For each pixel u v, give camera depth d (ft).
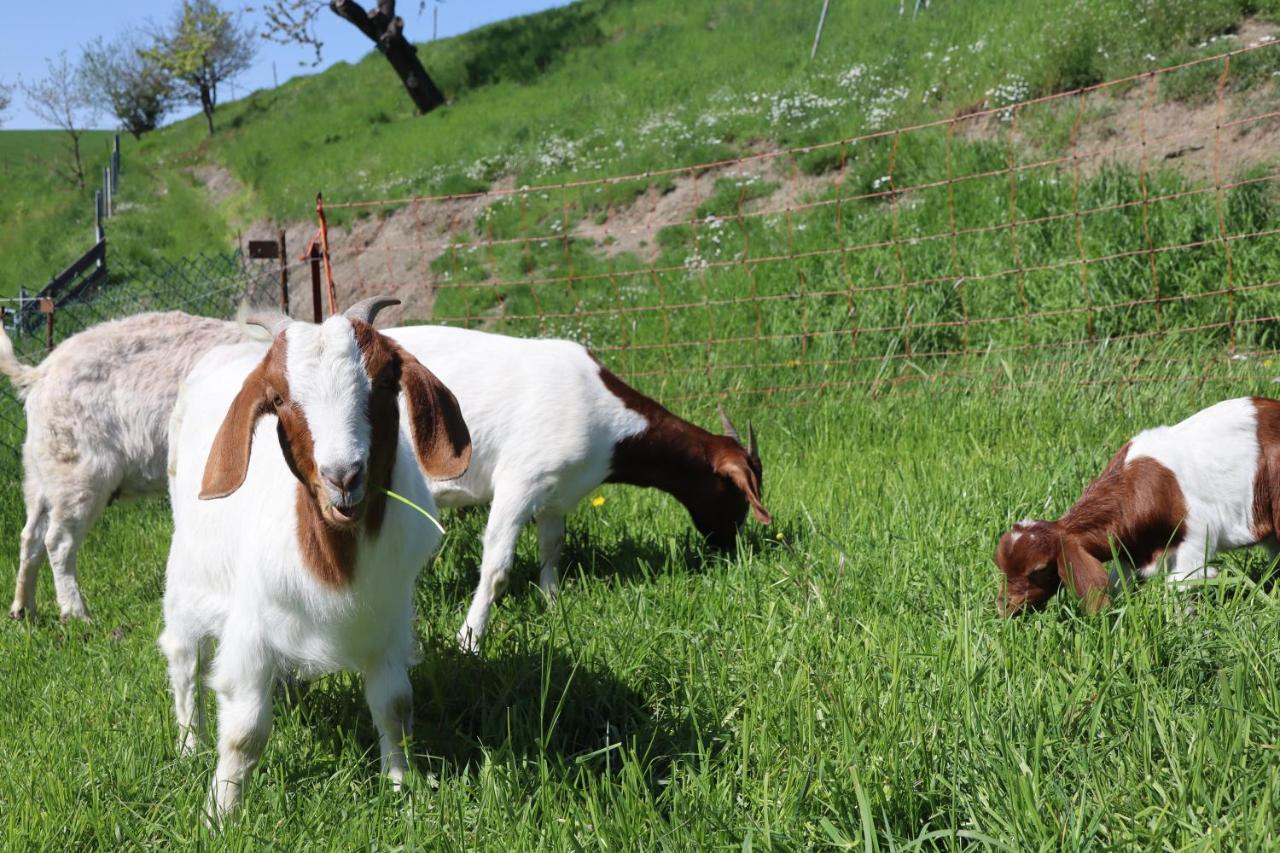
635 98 57.36
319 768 10.36
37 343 37.09
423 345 14.71
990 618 11.31
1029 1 43.57
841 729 9.20
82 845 8.98
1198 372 20.35
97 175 103.09
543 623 13.17
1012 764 8.27
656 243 38.86
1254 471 11.62
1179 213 24.98
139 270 61.87
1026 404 19.69
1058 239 25.84
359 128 80.18
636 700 10.99
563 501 14.74
